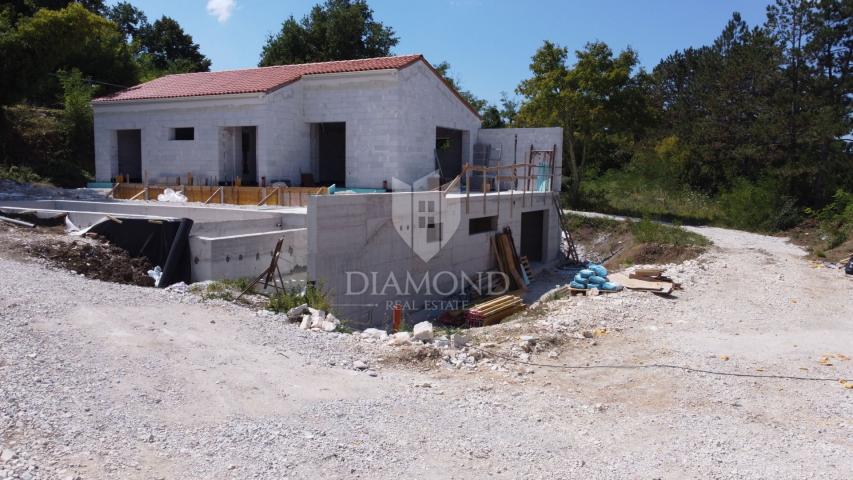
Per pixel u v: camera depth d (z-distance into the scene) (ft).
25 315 26.32
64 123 97.35
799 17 102.37
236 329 29.53
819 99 100.32
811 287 49.06
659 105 181.68
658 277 49.16
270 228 50.49
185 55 176.65
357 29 144.66
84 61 111.04
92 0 120.67
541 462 18.42
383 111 68.44
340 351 28.25
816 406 24.36
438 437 19.60
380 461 17.57
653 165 135.44
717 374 27.96
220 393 21.44
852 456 19.86
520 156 83.82
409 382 25.02
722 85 120.37
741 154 110.52
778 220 96.32
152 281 39.70
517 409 22.88
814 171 100.58
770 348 32.42
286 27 145.79
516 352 30.45
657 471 18.29
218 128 71.20
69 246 39.24
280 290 40.68
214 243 39.68
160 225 41.70
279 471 16.40
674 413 23.25
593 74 99.45
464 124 82.23
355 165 70.59
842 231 77.97
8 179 77.92
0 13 86.38
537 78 104.42
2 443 15.79
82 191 74.90
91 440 16.81
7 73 77.41
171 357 24.32
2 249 36.88
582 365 29.09
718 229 97.81
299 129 72.74
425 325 32.09
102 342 24.85
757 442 20.77
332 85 71.00
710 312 40.47
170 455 16.66
